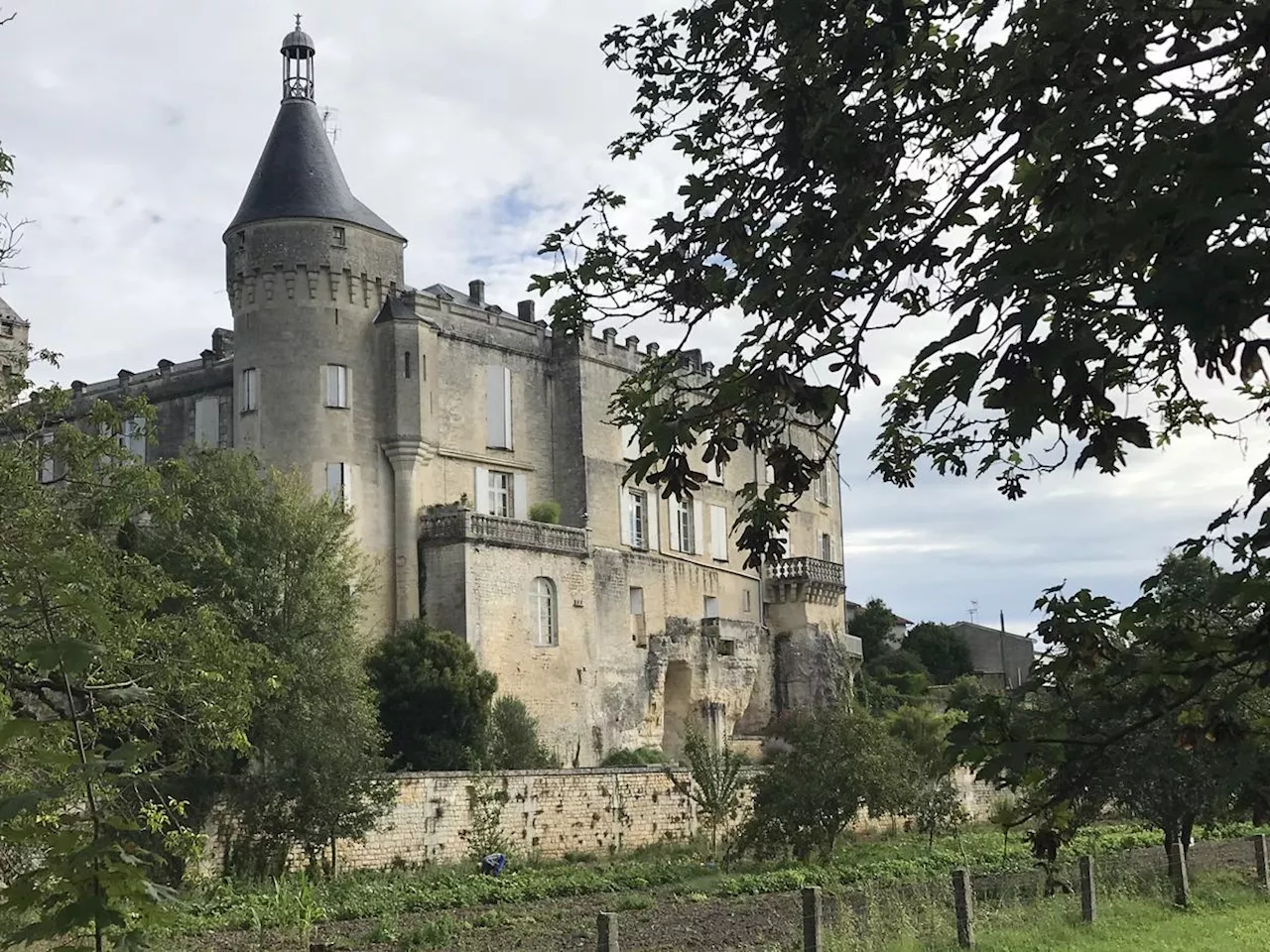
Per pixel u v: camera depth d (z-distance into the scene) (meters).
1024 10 5.86
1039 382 4.61
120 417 22.22
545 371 61.19
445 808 38.09
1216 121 4.47
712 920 25.83
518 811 40.09
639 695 60.69
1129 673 6.04
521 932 24.81
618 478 62.38
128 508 21.67
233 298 53.91
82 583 5.84
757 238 7.86
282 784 32.59
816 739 38.06
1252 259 3.95
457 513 52.84
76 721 5.14
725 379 6.93
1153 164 4.44
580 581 57.25
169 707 20.86
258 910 25.86
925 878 32.62
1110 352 4.64
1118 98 5.44
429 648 47.50
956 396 4.62
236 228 53.44
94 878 4.87
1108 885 25.22
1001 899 23.17
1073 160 5.44
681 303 8.45
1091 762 6.07
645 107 9.30
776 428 7.31
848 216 7.12
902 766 38.53
